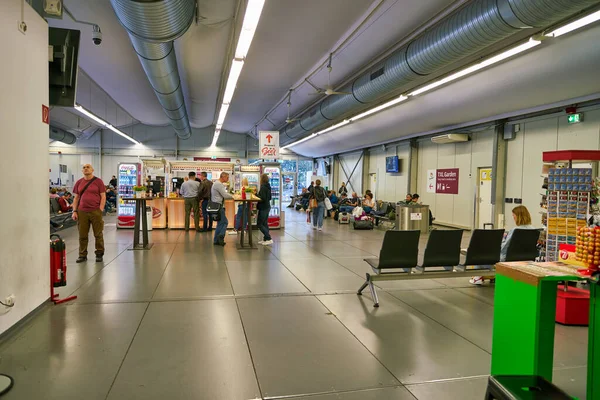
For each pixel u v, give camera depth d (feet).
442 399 7.96
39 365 9.04
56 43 13.51
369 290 16.15
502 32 15.99
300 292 15.58
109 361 9.30
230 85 29.48
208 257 22.54
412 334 11.40
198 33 25.67
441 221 41.96
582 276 6.66
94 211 20.68
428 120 37.65
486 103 29.53
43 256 12.80
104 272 18.31
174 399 7.75
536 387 6.06
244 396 7.91
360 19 23.44
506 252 16.21
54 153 72.90
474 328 11.95
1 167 10.10
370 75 26.99
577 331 11.97
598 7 15.55
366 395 8.05
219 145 79.36
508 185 32.68
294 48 29.09
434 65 20.67
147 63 24.39
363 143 55.77
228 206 37.29
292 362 9.48
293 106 47.03
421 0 20.04
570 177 14.83
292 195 78.69
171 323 11.89
